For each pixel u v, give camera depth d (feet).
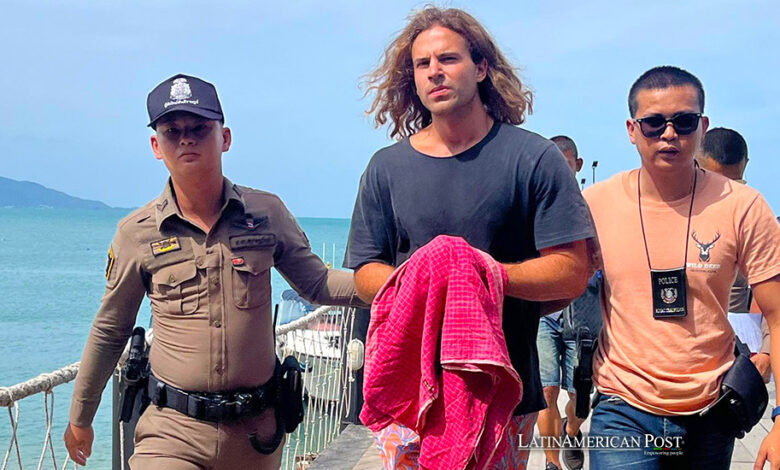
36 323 129.18
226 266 11.23
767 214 10.63
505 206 9.39
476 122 9.62
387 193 9.92
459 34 9.46
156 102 10.99
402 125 10.78
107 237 581.12
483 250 9.50
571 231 9.25
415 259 9.07
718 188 10.82
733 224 10.62
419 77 9.50
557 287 9.23
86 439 12.09
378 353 9.15
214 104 11.12
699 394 10.61
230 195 11.38
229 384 11.08
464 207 9.43
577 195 9.42
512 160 9.39
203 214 11.37
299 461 19.15
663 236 10.80
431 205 9.53
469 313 8.68
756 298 10.82
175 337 11.16
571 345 17.88
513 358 9.60
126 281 11.35
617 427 11.01
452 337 8.64
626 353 10.99
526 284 9.16
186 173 10.97
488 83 9.90
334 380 20.98
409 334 9.06
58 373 12.31
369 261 10.11
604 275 11.20
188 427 11.06
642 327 10.86
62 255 365.40
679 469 11.04
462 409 8.70
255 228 11.49
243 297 11.22
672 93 10.52
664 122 10.52
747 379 10.53
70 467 31.45
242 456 11.21
